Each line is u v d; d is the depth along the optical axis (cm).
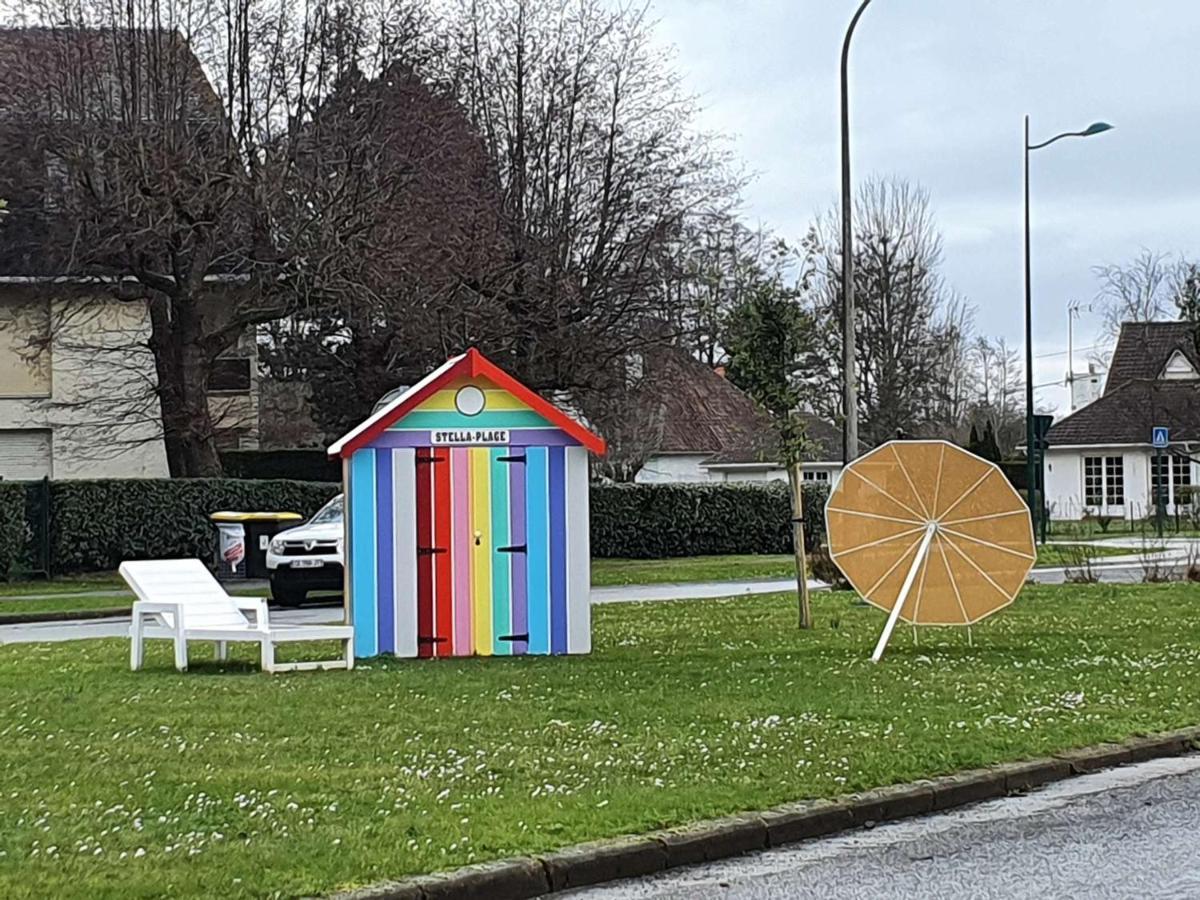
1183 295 5178
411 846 707
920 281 5997
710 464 5850
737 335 1822
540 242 3512
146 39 3139
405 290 3100
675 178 3675
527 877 681
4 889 628
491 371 1511
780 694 1188
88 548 3180
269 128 3206
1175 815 841
